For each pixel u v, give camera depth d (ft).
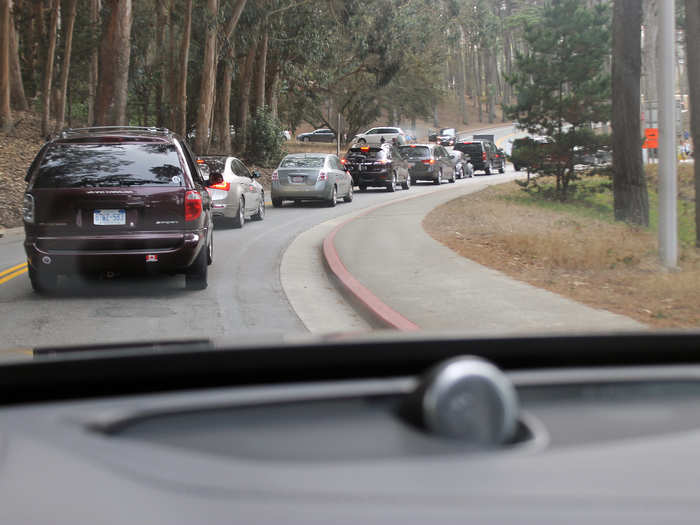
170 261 28.27
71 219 27.89
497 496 2.06
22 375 3.65
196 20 114.52
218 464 2.27
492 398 2.39
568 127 86.69
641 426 2.78
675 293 27.73
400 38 145.38
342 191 79.56
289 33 131.44
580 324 22.52
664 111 34.58
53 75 114.93
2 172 71.82
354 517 1.93
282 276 34.81
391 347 4.22
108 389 3.78
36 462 2.29
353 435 2.58
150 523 1.88
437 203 74.74
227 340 4.96
